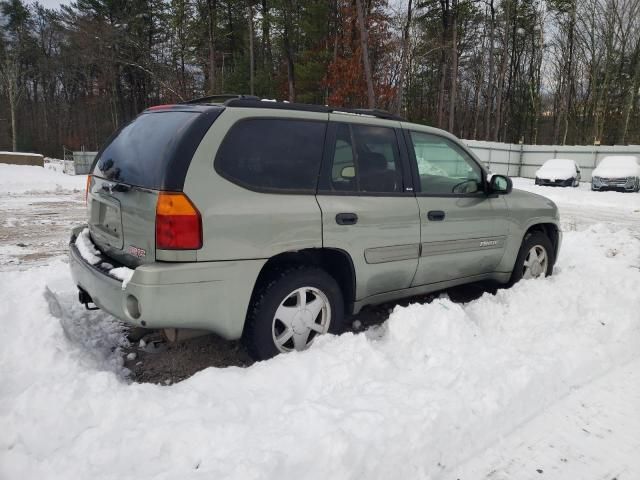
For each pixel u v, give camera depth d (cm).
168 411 247
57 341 312
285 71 3609
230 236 285
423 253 389
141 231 284
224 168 290
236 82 3712
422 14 3136
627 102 3556
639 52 3372
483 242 438
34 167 2409
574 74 3888
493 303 421
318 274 329
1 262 617
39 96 5956
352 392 271
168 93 4044
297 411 244
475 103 4653
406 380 289
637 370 331
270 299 308
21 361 291
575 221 1140
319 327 338
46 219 1012
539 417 274
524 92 4481
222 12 3953
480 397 271
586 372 321
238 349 365
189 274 273
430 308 357
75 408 245
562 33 3841
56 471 207
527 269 501
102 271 300
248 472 200
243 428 230
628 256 710
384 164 371
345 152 348
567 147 2608
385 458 224
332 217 329
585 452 247
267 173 308
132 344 370
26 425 234
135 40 4431
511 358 315
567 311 406
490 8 3819
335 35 2944
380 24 2645
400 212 369
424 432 240
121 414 246
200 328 285
